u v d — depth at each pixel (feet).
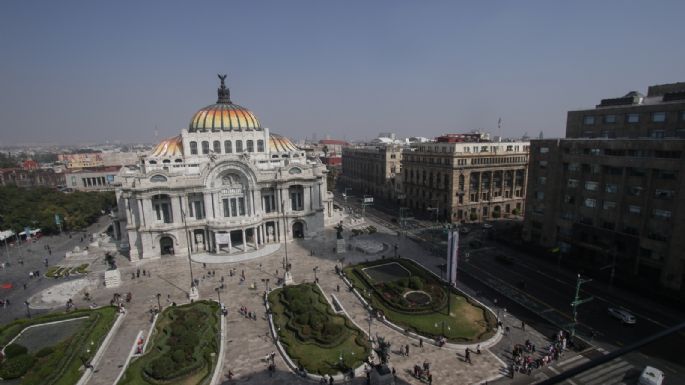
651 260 222.69
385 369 143.64
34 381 147.23
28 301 228.43
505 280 241.14
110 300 225.15
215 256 297.53
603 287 225.97
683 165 202.39
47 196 465.47
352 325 186.60
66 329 191.72
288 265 263.90
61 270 278.67
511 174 411.95
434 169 408.05
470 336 175.22
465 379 148.97
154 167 319.88
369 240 328.90
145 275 263.49
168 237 304.50
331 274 258.57
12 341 180.86
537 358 160.25
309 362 158.30
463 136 476.95
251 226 311.06
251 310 208.95
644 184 224.74
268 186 329.11
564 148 274.16
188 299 223.92
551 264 266.77
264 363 162.40
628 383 142.41
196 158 340.18
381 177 559.79
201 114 360.28
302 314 192.24
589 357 160.86
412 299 211.20
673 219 208.64
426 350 168.25
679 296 202.39
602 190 248.73
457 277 246.88
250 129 366.84
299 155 390.63
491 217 406.62
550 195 284.20
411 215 431.02
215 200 310.45
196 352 166.50
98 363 164.55
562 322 188.96
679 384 141.18
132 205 295.89
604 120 269.85
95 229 413.80
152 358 163.63
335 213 410.11
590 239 257.96
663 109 231.91
